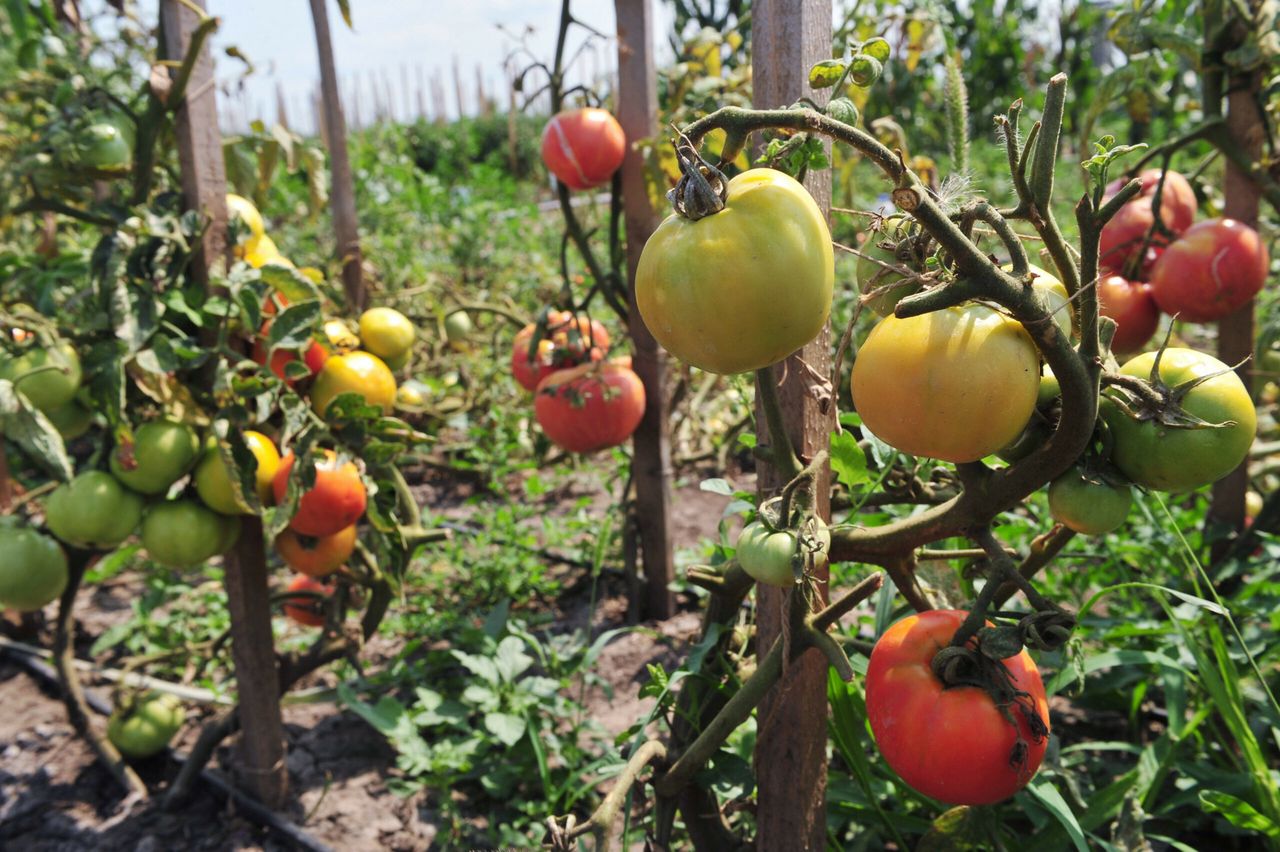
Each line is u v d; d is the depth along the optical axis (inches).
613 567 51.2
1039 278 17.1
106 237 29.2
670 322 14.7
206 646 43.0
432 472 70.1
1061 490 16.9
